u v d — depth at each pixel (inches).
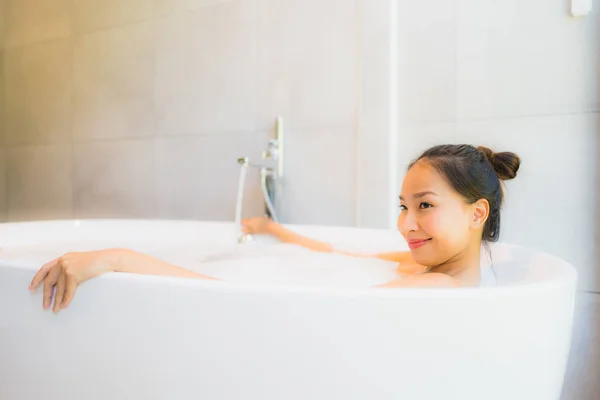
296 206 66.1
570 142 51.0
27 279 25.9
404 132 59.2
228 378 21.2
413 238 33.0
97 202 83.4
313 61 64.6
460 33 56.0
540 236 52.5
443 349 20.1
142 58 78.3
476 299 20.1
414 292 20.1
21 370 26.6
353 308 20.0
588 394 50.3
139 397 22.9
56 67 87.7
